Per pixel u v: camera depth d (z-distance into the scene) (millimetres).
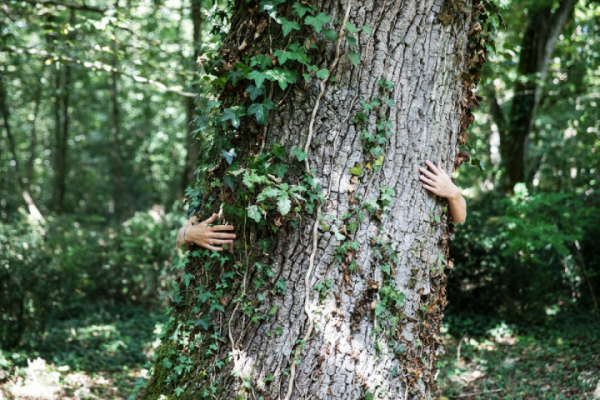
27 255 7078
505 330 7215
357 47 2447
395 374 2533
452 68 2592
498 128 11055
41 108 19500
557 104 13625
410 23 2486
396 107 2488
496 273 7777
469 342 7023
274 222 2471
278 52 2375
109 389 4945
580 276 7910
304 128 2467
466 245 7938
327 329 2441
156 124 21094
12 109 17922
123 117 20812
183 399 2562
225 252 2590
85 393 4570
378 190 2484
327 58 2449
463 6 2557
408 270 2541
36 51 6316
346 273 2455
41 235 9516
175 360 2676
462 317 7895
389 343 2514
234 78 2514
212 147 2648
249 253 2531
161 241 9305
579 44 12039
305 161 2449
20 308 6359
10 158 19578
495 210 8602
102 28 5781
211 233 2572
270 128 2510
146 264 9188
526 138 10453
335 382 2434
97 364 5891
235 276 2557
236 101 2578
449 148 2658
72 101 18500
